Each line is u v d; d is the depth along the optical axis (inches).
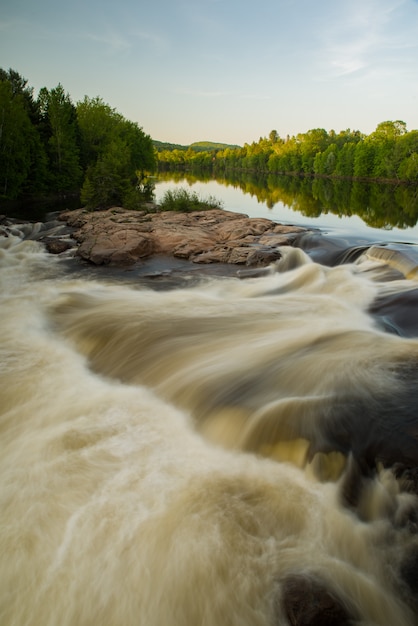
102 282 549.3
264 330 345.7
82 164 2273.6
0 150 1435.8
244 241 743.7
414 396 221.5
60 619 135.9
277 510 173.2
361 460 187.5
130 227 821.2
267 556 153.9
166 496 180.4
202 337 336.5
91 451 210.2
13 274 585.0
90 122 2564.0
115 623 134.9
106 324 374.9
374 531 164.2
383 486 176.7
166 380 277.1
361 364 259.4
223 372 269.7
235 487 185.9
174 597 141.7
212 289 514.6
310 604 132.2
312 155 5044.3
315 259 619.8
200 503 176.4
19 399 261.1
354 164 3956.7
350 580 146.1
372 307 393.1
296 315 386.0
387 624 135.3
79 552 155.9
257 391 243.9
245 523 166.7
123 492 183.0
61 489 184.7
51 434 224.1
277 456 203.5
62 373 299.3
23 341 350.9
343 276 506.0
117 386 283.3
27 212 1343.5
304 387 241.1
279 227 858.8
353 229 954.1
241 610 136.6
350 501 176.9
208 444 219.3
